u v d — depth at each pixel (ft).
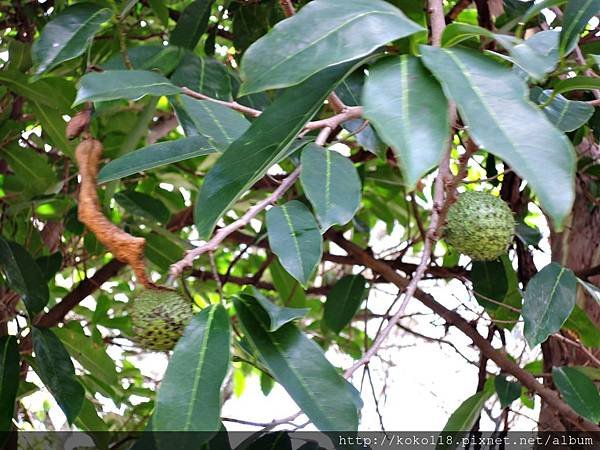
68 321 7.59
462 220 4.31
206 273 8.16
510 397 5.98
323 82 3.55
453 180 3.60
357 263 7.54
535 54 3.02
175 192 8.87
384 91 2.83
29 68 6.67
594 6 3.56
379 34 2.98
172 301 3.60
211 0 6.01
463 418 6.08
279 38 3.05
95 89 4.06
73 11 5.00
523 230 6.45
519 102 2.76
